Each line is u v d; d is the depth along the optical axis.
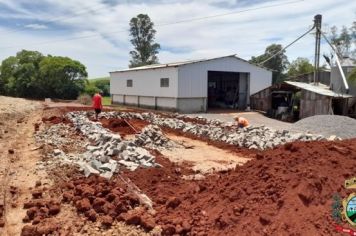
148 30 73.12
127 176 8.12
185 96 31.34
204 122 20.55
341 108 26.89
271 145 12.70
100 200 6.22
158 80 33.72
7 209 6.59
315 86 30.97
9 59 52.00
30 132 15.55
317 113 26.47
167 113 28.41
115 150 9.82
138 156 9.56
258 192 5.71
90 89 50.28
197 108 32.25
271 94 31.67
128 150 9.88
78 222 5.84
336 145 7.45
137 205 6.29
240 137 13.99
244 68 34.78
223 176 7.11
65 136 13.83
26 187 7.71
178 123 19.03
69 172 8.34
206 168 9.95
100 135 12.26
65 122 17.59
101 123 17.45
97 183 7.39
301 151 6.83
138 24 72.62
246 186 6.02
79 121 16.70
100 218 5.89
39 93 49.22
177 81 30.78
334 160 6.34
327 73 36.91
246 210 5.39
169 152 12.34
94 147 10.93
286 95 30.78
